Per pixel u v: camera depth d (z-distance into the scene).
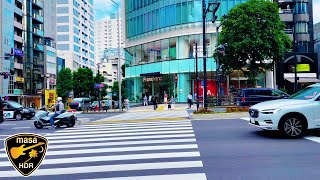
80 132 13.93
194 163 7.11
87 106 38.78
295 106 10.01
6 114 25.83
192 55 40.94
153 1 45.59
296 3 48.50
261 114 10.12
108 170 6.76
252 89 22.84
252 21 25.28
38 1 67.06
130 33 50.22
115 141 10.72
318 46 50.16
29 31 62.66
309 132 11.22
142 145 9.69
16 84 58.69
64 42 96.44
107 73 136.00
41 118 17.02
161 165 7.02
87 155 8.45
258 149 8.47
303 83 43.84
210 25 40.34
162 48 44.19
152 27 45.72
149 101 43.84
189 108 31.11
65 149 9.50
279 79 44.47
